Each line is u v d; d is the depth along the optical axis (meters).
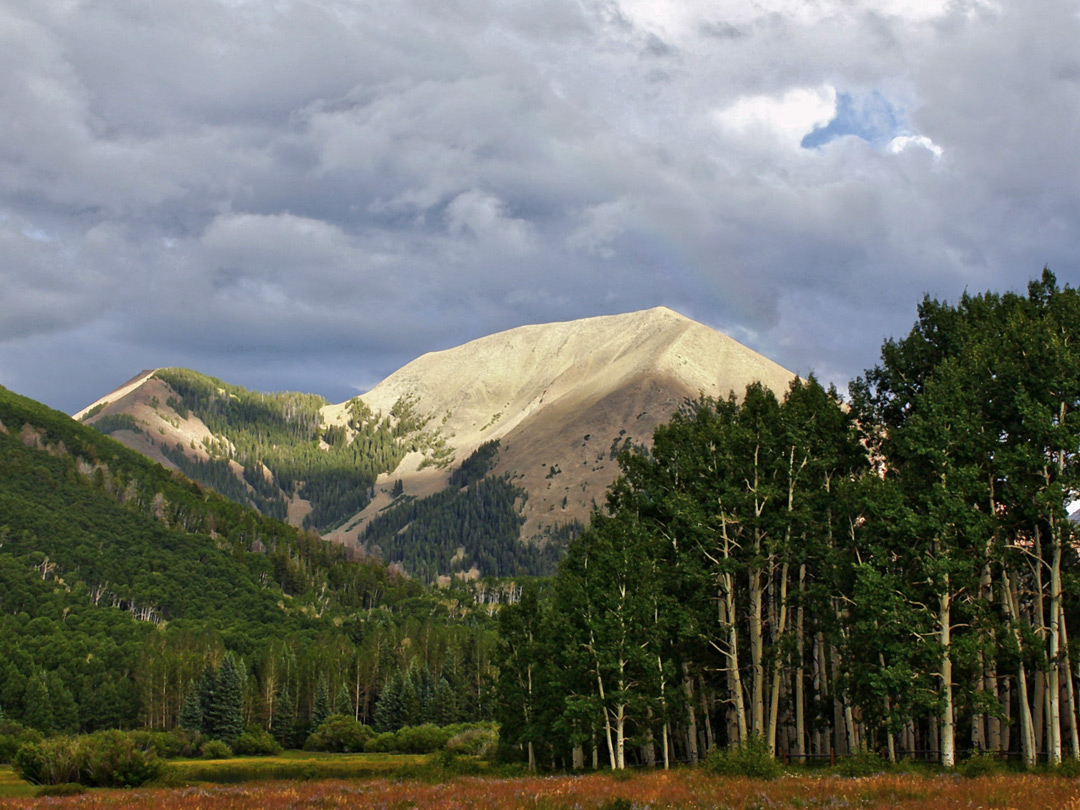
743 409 66.94
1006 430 53.66
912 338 62.75
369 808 35.41
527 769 68.25
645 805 31.97
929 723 59.78
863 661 52.66
